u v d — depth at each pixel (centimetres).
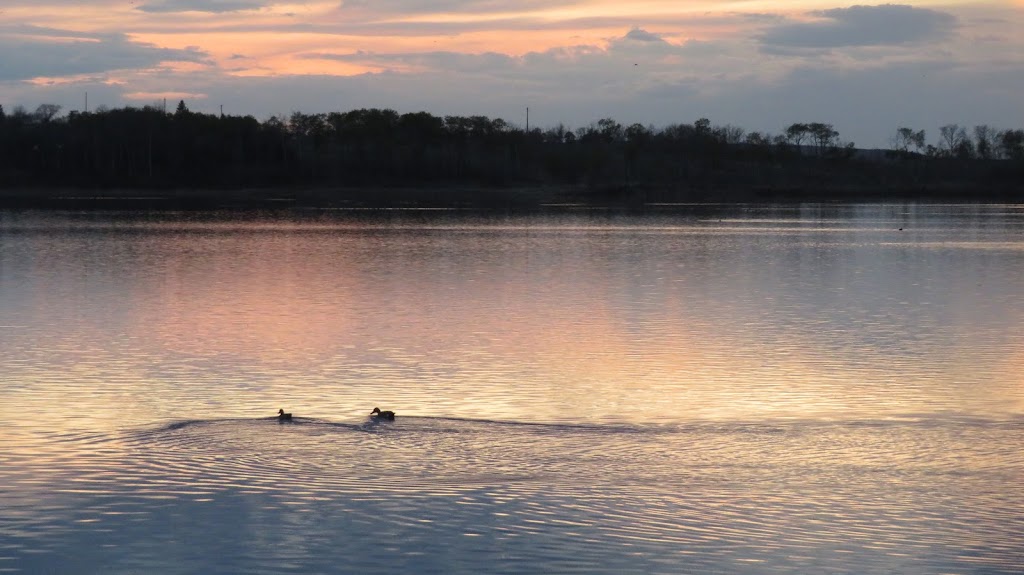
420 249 8994
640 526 2033
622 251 8856
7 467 2358
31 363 3644
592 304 5322
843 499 2188
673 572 1842
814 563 1877
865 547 1948
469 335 4288
